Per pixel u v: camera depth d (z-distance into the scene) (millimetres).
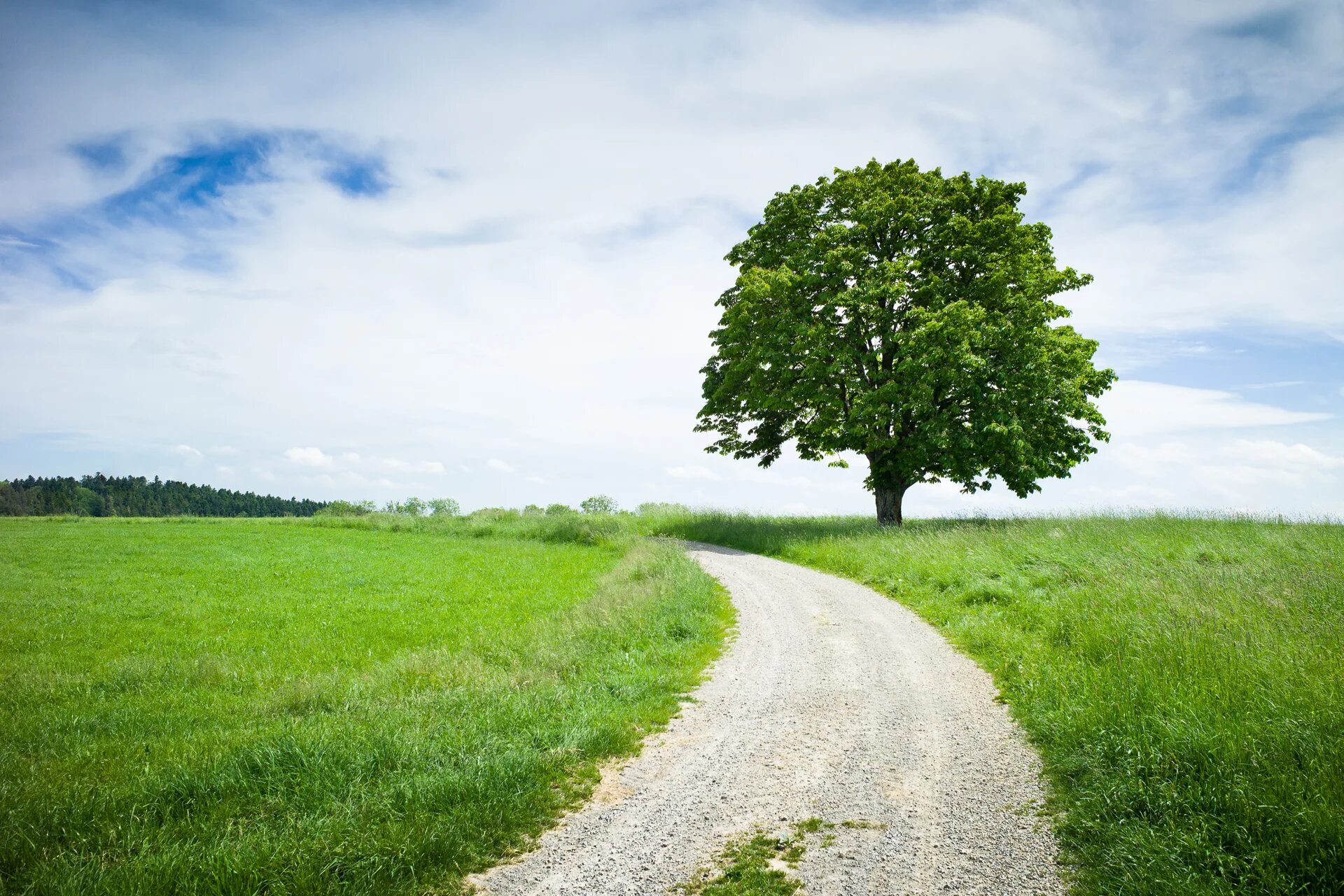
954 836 5801
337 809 5984
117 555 26719
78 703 9742
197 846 5355
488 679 10250
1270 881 4684
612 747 7910
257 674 11250
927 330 24656
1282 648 8492
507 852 5715
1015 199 28391
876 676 10555
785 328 27234
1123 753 6637
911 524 27188
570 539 34000
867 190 28625
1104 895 4832
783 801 6566
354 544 33188
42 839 5465
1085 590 13289
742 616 14961
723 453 33906
